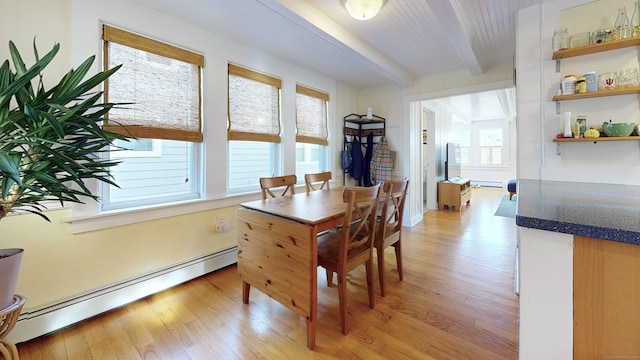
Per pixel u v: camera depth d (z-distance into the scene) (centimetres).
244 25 237
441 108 580
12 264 114
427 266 266
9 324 113
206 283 232
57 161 113
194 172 249
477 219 461
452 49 292
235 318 182
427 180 544
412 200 422
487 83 339
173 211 224
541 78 210
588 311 77
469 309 190
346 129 430
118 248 195
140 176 217
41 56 163
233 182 285
